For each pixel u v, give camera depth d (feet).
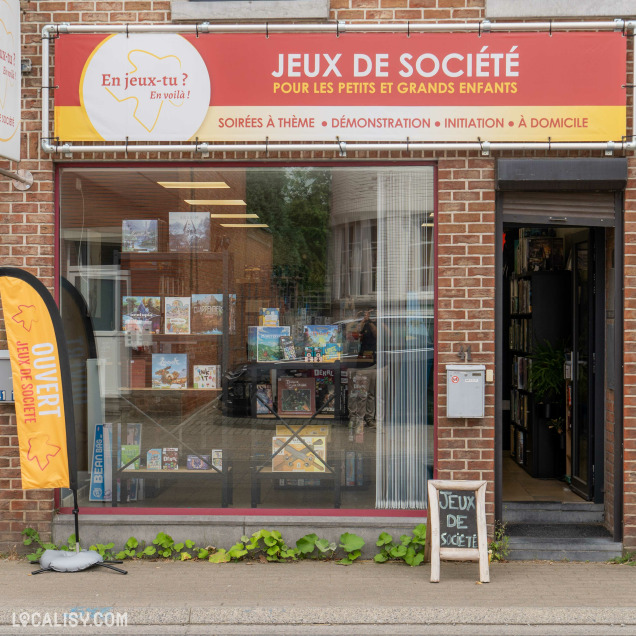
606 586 19.26
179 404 22.99
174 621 17.40
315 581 19.57
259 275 22.86
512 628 17.20
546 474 27.55
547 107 21.13
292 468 22.66
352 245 22.47
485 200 21.44
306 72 21.38
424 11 21.52
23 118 21.80
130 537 21.80
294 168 22.34
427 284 22.21
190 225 22.77
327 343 22.71
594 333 23.97
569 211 21.72
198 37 21.43
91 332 23.07
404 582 19.51
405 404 22.50
